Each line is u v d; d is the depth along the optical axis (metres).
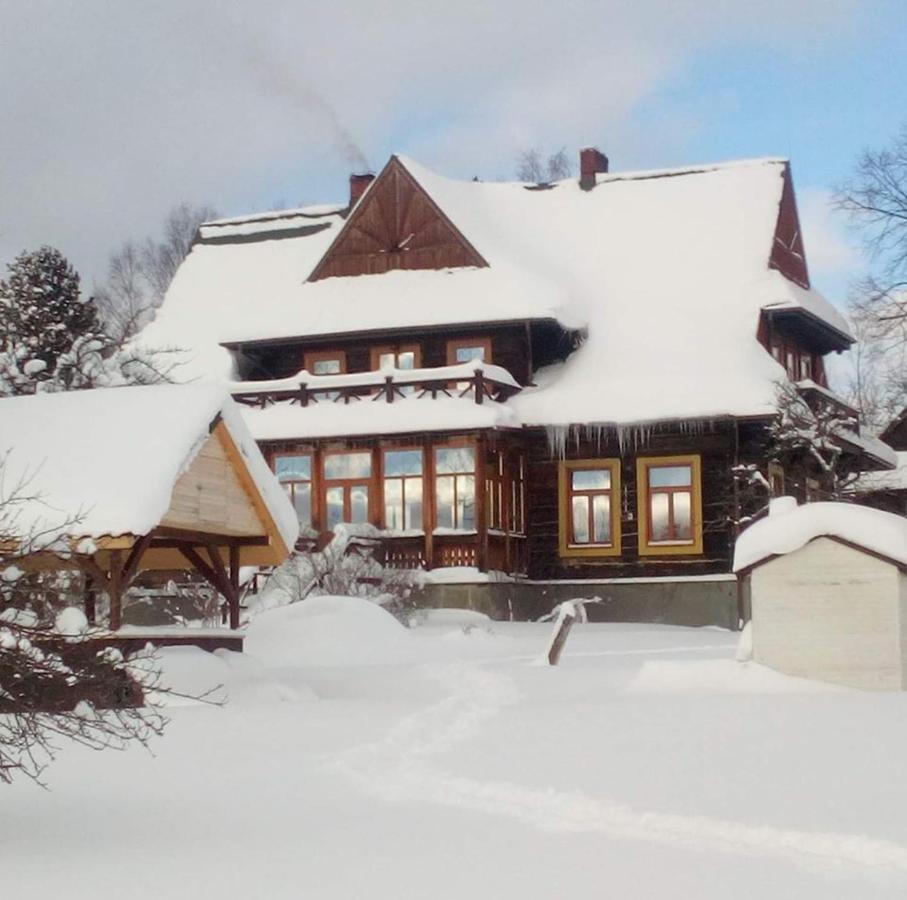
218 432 21.36
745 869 8.19
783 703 15.67
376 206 44.75
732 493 39.69
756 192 46.78
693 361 41.16
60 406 20.77
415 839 9.32
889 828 9.20
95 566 19.16
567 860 8.52
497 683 20.30
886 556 17.30
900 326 45.59
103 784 12.12
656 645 30.30
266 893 7.77
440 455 40.19
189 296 48.75
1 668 9.76
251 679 20.77
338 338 43.41
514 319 41.62
